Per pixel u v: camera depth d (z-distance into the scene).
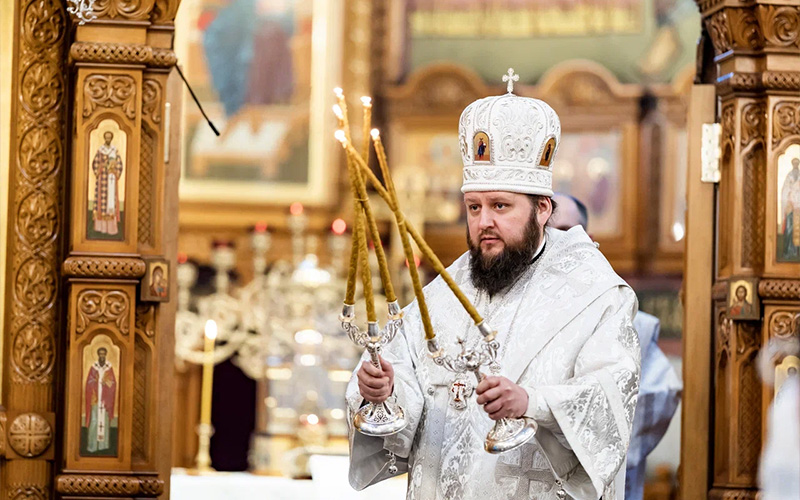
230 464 13.25
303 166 14.09
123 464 5.51
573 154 14.27
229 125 14.12
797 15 5.78
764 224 5.78
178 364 12.91
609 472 4.54
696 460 6.01
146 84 5.60
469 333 4.89
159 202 5.60
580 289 4.82
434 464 4.82
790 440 3.71
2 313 5.68
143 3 5.56
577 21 14.61
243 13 14.27
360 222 4.34
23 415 5.61
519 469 4.69
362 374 4.58
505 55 14.71
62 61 5.75
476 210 4.86
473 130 4.85
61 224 5.72
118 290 5.51
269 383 9.72
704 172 6.09
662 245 14.08
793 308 5.72
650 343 6.59
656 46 14.52
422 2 14.68
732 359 5.84
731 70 5.90
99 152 5.53
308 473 7.83
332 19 14.31
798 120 5.78
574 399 4.50
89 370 5.50
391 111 14.36
